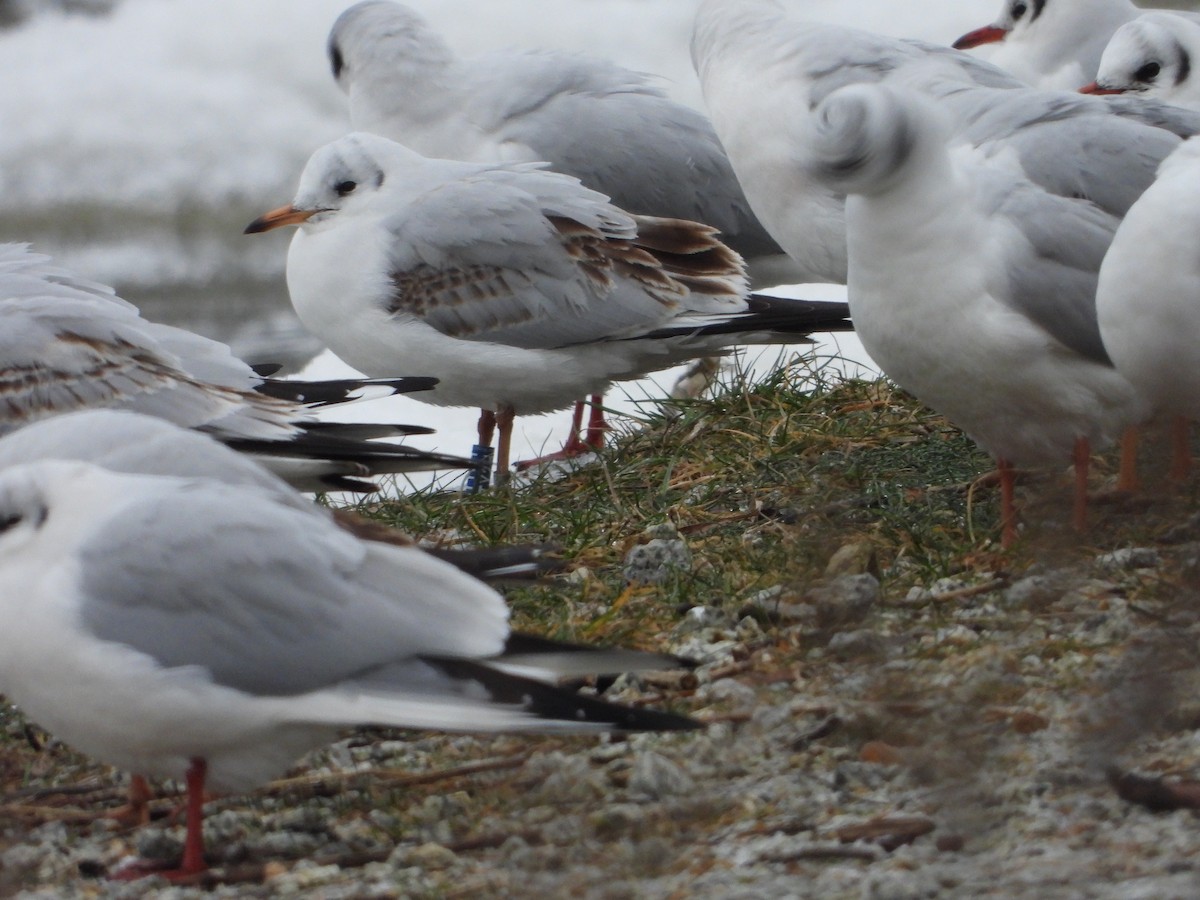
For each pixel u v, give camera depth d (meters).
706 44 15.68
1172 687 8.28
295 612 7.90
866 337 11.33
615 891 7.24
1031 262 10.75
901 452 13.02
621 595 10.89
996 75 14.66
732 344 14.89
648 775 8.35
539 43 33.62
